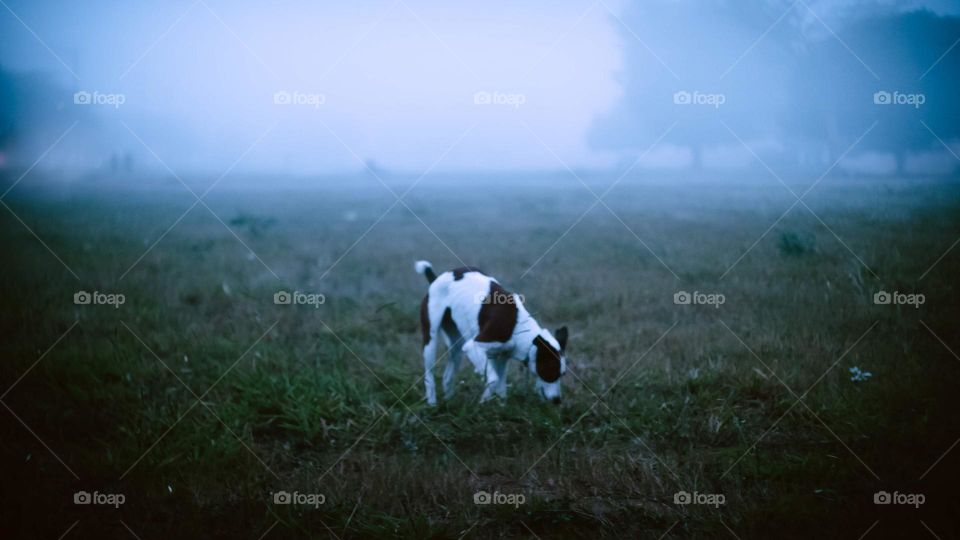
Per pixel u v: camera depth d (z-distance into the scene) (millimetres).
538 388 6941
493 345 6906
